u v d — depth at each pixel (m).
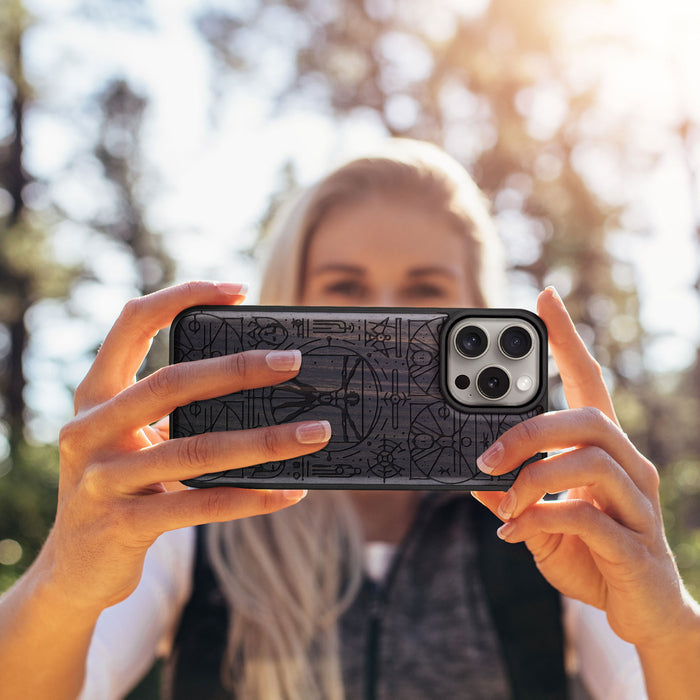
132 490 0.40
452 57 3.51
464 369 0.42
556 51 3.50
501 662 0.58
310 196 0.68
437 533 0.62
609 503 0.40
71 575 0.40
